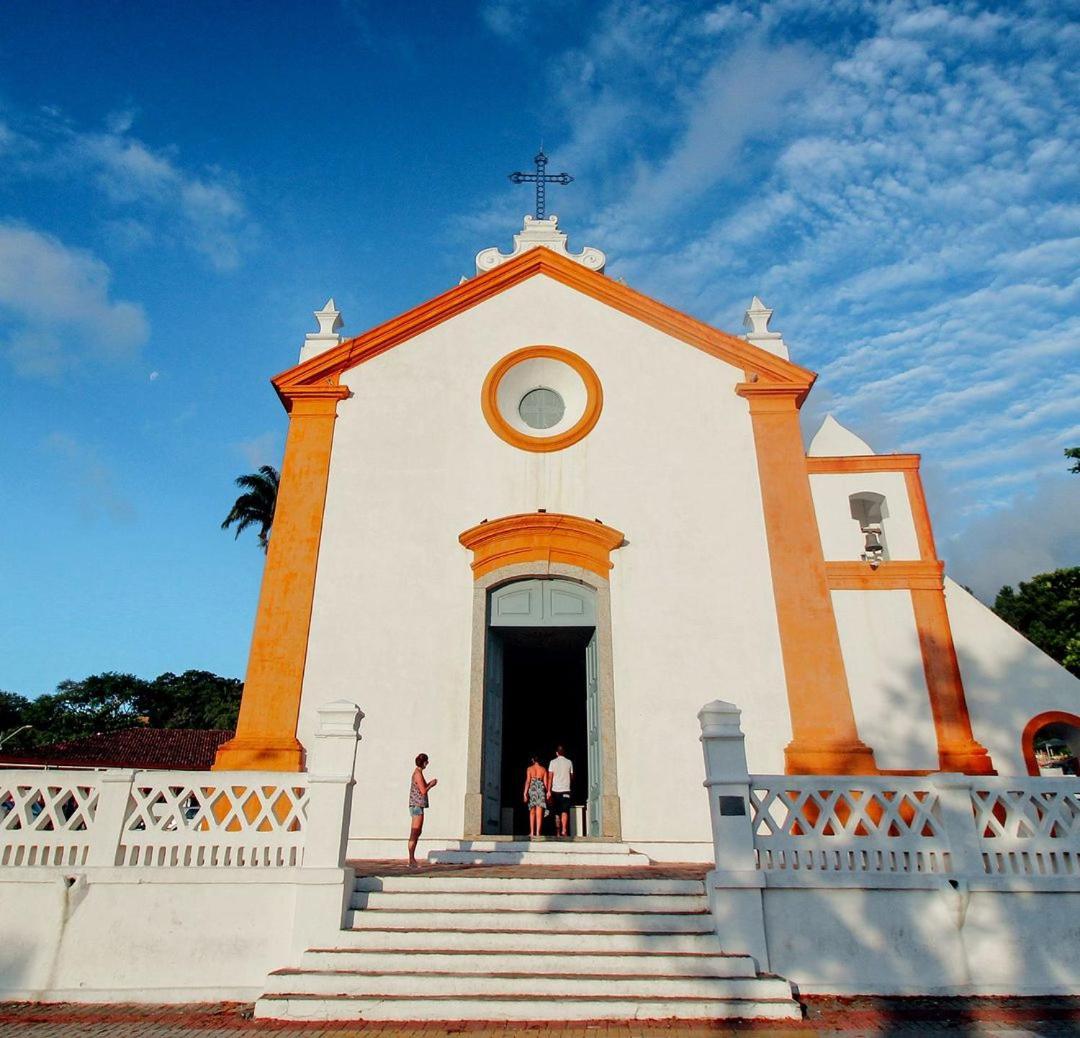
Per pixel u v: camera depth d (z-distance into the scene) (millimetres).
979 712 13578
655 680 12203
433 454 13672
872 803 10906
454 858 10547
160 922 7574
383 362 14336
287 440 13750
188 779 8250
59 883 7629
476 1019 6535
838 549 14469
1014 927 7582
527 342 14523
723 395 14062
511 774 19016
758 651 12312
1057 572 25797
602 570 12836
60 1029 6469
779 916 7562
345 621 12508
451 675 12250
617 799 11555
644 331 14578
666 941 7398
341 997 6719
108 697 57250
